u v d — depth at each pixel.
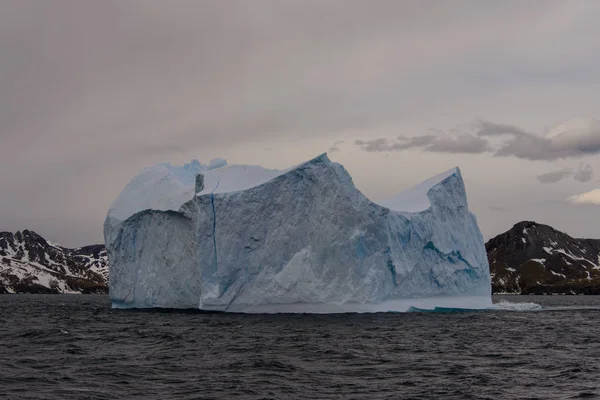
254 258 62.53
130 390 26.59
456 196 73.19
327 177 61.69
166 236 69.38
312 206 61.97
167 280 69.88
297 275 61.03
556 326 55.81
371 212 61.31
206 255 63.09
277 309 61.91
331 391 26.59
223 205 62.47
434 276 68.44
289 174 62.53
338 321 54.91
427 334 46.75
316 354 36.53
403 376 29.91
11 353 37.06
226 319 57.69
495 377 29.72
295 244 61.91
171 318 60.41
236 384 27.91
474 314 67.56
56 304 117.31
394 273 63.06
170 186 71.25
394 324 53.34
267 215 62.56
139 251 72.25
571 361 34.69
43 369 31.36
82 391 26.22
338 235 60.44
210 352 37.28
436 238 68.44
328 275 60.69
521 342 43.12
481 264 75.44
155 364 33.00
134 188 75.75
